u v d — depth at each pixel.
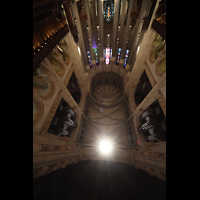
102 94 18.94
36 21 4.48
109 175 9.32
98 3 10.75
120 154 11.43
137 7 9.39
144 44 8.77
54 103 7.17
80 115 12.80
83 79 13.08
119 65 15.33
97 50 15.07
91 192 8.00
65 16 7.74
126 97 14.85
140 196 7.41
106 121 15.88
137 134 11.09
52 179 6.62
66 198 7.05
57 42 6.39
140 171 8.65
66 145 8.12
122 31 13.69
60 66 8.88
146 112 9.45
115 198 7.77
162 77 6.44
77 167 9.47
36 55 4.20
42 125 5.92
